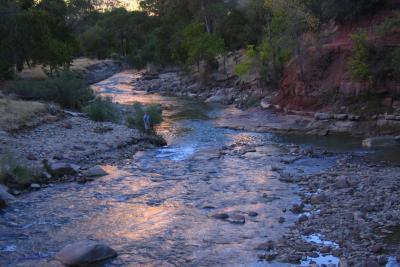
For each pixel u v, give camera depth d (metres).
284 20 38.44
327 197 16.41
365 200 15.70
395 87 29.69
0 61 43.34
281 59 42.09
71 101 37.81
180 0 81.50
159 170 21.31
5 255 12.12
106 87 64.12
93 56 105.69
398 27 32.25
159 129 32.69
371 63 31.00
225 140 28.75
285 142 27.62
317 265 11.06
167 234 13.57
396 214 14.20
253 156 24.03
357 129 29.27
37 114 29.28
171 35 81.81
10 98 35.03
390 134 27.83
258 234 13.41
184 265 11.55
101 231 13.87
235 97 45.75
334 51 35.09
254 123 33.44
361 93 30.95
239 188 18.17
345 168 20.84
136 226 14.27
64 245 12.82
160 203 16.50
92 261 11.67
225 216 14.88
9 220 14.77
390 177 18.52
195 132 31.56
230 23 64.12
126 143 26.34
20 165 19.38
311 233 13.20
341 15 39.06
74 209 15.90
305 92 34.59
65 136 26.27
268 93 40.88
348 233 12.88
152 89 60.12
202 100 48.62
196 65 65.50
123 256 12.11
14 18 46.41
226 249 12.41
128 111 39.03
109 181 19.48
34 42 47.50
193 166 22.05
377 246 11.67
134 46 108.81
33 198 17.14
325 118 31.12
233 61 58.62
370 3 37.28
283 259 11.51
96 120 32.22
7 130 25.30
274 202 16.34
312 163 22.30
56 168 20.05
